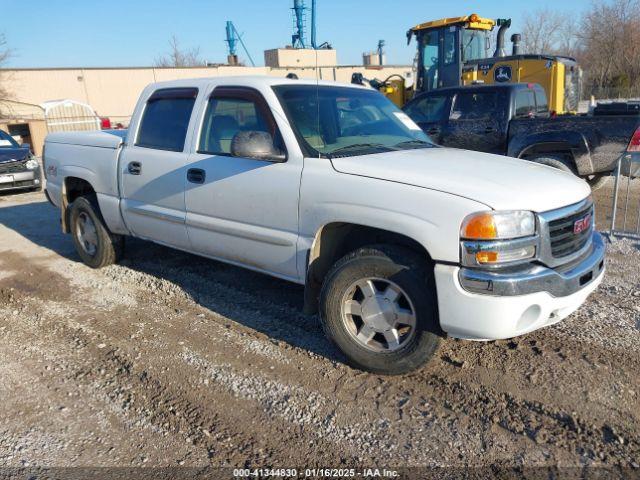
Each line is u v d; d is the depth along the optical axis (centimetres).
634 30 4125
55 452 307
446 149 451
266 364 391
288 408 340
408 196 337
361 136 442
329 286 369
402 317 353
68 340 439
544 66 1165
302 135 403
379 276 352
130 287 552
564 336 412
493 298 313
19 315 493
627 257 588
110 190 555
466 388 353
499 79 1219
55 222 879
